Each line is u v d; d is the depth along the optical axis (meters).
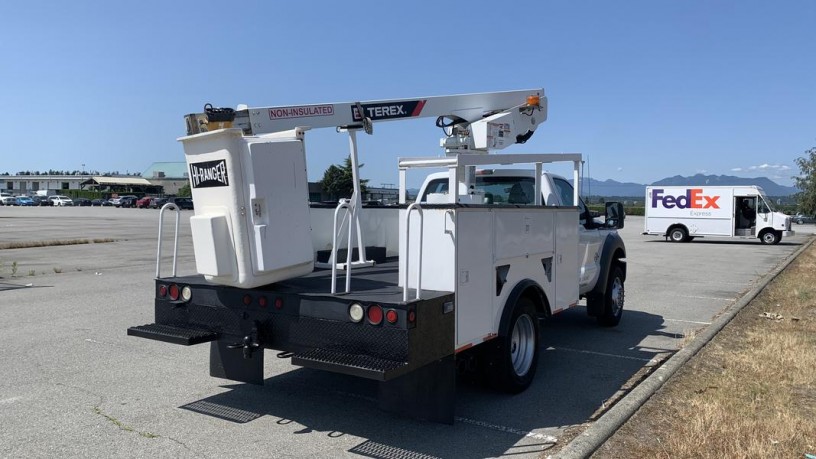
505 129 7.77
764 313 9.02
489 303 4.92
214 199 4.49
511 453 4.31
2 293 10.97
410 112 7.22
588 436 4.18
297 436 4.61
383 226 6.93
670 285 13.64
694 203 29.64
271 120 5.93
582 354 7.25
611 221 8.32
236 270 4.46
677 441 4.17
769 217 28.42
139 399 5.40
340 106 6.36
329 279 5.12
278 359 6.93
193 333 4.81
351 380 6.11
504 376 5.34
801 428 4.40
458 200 5.72
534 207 5.59
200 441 4.48
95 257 17.81
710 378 5.63
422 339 4.09
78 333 7.82
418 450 4.36
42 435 4.54
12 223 39.53
